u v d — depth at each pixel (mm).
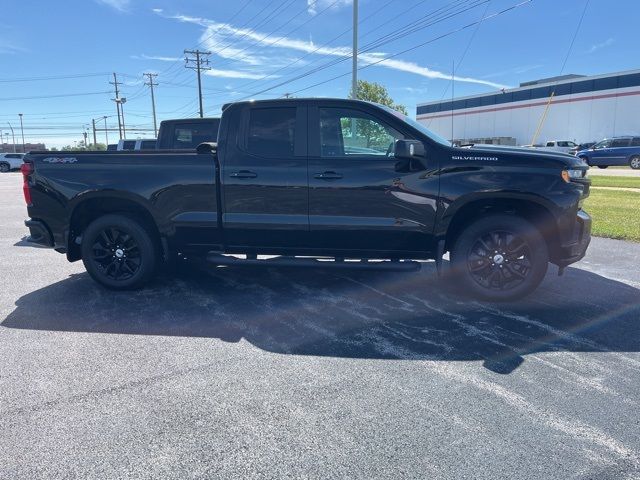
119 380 3371
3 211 13352
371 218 4781
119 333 4219
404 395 3168
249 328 4336
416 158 4496
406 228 4766
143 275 5301
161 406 3039
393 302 5020
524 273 4816
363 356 3752
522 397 3135
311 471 2449
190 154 5008
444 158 4676
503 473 2428
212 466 2486
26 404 3061
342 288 5516
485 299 4926
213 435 2744
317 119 4875
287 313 4719
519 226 4695
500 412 2961
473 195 4621
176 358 3725
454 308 4820
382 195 4730
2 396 3160
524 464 2494
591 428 2797
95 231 5242
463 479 2387
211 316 4637
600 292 5266
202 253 5242
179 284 5695
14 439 2705
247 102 4961
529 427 2807
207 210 5020
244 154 4926
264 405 3049
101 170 5113
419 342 4012
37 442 2678
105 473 2434
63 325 4402
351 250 4961
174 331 4266
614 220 9469
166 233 5141
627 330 4227
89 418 2908
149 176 5043
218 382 3346
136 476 2412
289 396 3156
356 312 4734
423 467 2473
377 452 2592
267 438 2715
